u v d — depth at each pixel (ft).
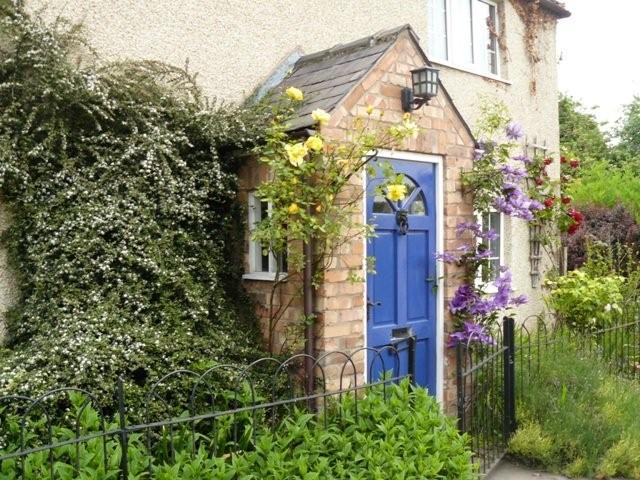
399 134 15.51
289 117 16.11
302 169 14.57
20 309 15.05
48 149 14.92
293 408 13.94
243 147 16.80
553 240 31.40
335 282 15.48
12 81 14.96
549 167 32.94
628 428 16.69
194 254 16.37
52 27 15.28
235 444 11.45
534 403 17.15
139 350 13.67
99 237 14.71
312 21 22.06
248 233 17.16
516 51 30.83
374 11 24.22
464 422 14.62
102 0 17.11
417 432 12.51
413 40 17.66
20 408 12.21
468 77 27.91
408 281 17.76
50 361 13.01
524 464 16.21
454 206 18.86
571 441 15.89
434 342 18.45
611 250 32.45
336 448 11.91
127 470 9.41
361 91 16.14
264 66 20.56
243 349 15.62
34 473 9.72
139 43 17.79
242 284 17.35
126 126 15.97
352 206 15.60
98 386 12.91
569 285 27.40
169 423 10.05
